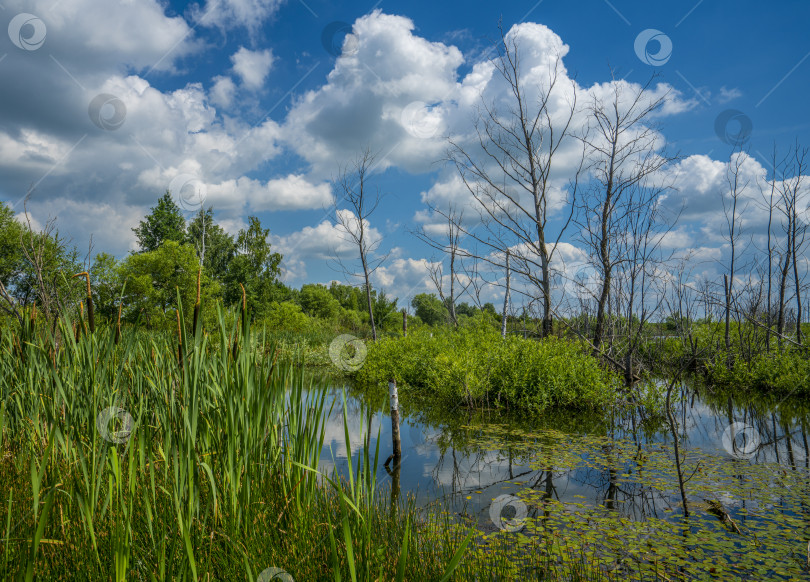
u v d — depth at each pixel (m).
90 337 3.39
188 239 32.31
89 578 2.20
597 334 12.69
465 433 8.34
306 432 3.06
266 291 32.06
